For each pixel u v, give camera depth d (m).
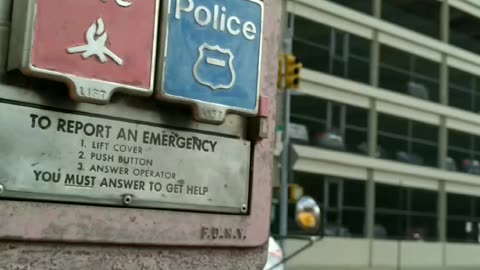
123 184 2.30
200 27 2.47
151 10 2.35
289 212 18.94
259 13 2.66
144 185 2.35
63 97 2.19
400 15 26.41
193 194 2.48
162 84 2.35
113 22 2.24
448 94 28.11
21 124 2.11
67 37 2.14
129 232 2.30
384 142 24.94
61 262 2.17
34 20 2.07
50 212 2.14
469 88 29.09
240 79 2.58
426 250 25.56
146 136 2.37
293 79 14.66
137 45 2.30
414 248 25.12
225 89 2.53
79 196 2.19
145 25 2.33
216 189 2.55
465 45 29.27
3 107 2.08
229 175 2.60
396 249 24.31
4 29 2.12
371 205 23.80
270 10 2.88
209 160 2.54
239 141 2.64
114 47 2.24
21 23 2.08
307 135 22.20
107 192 2.26
